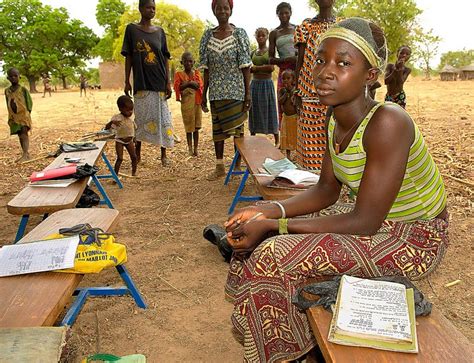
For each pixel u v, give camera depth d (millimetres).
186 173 6875
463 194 5430
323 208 2342
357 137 1936
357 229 1916
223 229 4141
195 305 3287
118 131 6473
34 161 7977
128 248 4246
